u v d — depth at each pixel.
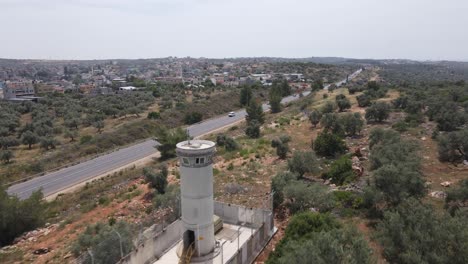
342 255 16.41
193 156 20.80
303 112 91.88
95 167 63.31
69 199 44.34
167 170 47.50
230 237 24.45
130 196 39.34
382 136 45.66
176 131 69.44
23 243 30.30
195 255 21.81
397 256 18.53
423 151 42.31
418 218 19.16
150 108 124.50
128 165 63.56
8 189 52.41
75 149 74.69
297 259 16.55
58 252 26.86
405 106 73.75
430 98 76.50
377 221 25.08
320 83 161.38
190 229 21.91
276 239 25.08
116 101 135.88
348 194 29.50
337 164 37.16
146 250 21.80
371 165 37.16
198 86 186.75
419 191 27.12
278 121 82.19
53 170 62.94
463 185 26.67
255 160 47.78
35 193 36.25
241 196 33.69
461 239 16.64
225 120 109.19
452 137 39.47
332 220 22.94
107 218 33.34
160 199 32.75
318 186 29.67
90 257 21.20
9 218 32.16
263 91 167.88
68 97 153.38
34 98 147.25
